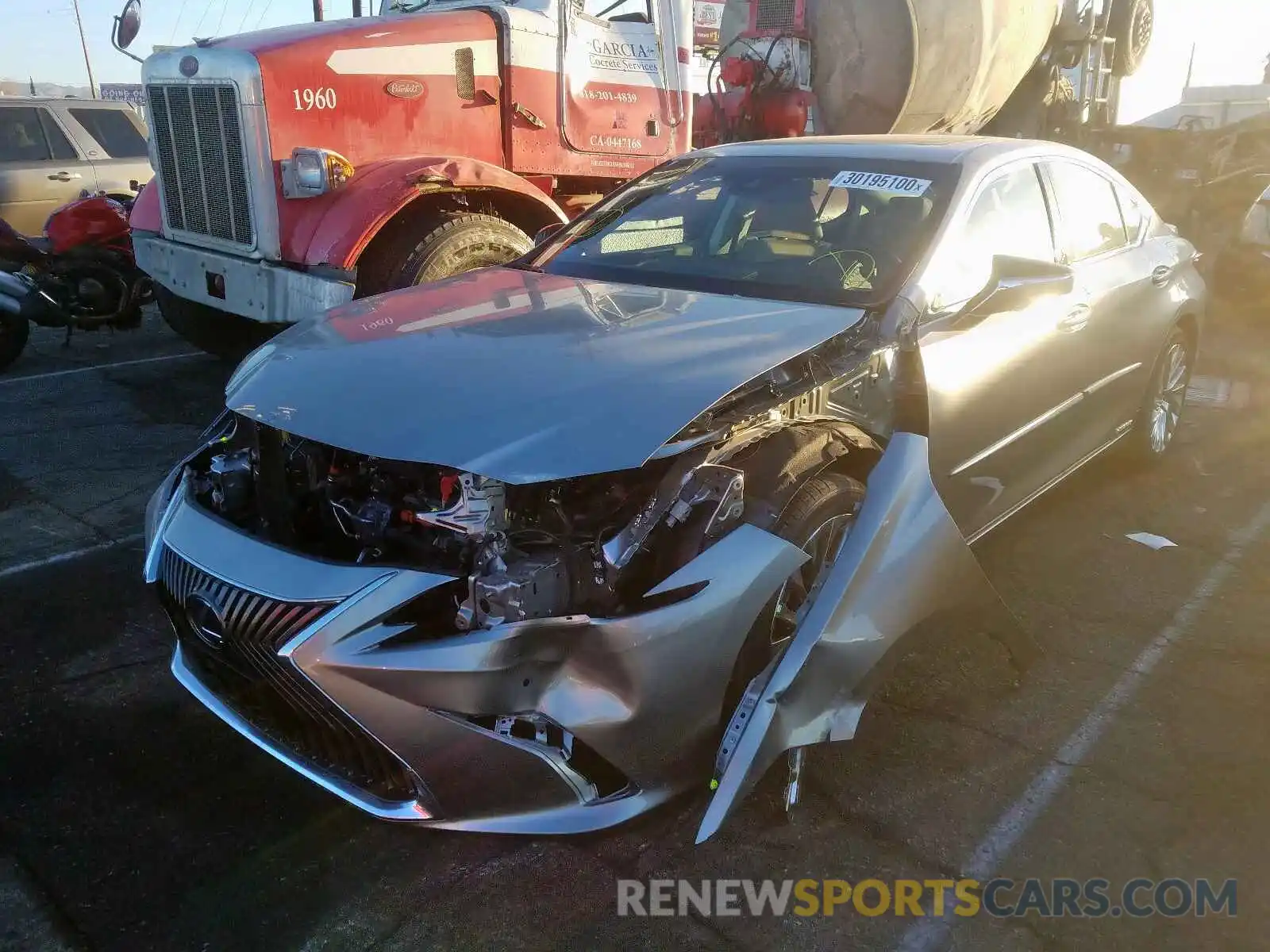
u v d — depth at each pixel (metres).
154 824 2.80
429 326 3.18
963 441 3.42
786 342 2.96
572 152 6.65
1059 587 4.18
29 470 5.40
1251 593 4.15
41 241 7.59
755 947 2.42
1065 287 3.21
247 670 2.56
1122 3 10.35
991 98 9.07
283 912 2.50
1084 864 2.68
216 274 5.93
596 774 2.52
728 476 2.61
